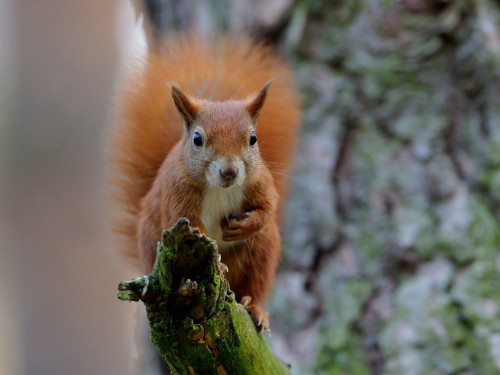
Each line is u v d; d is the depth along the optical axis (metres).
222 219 8.60
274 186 8.82
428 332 9.72
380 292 10.19
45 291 16.62
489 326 9.62
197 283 5.99
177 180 8.35
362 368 9.84
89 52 16.52
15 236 16.56
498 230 10.16
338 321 10.12
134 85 9.74
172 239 5.81
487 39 10.73
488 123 10.59
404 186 10.58
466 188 10.46
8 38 16.36
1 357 16.56
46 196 16.55
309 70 11.23
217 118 8.20
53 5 16.39
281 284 10.42
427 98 10.91
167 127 9.63
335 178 10.78
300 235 10.55
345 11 11.39
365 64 11.16
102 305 16.81
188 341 6.21
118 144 9.70
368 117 10.99
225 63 9.85
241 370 6.59
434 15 11.13
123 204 9.67
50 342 16.69
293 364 9.94
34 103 16.44
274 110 9.59
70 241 16.78
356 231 10.52
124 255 9.66
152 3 13.03
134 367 12.34
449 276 10.01
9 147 16.50
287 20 11.48
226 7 11.84
